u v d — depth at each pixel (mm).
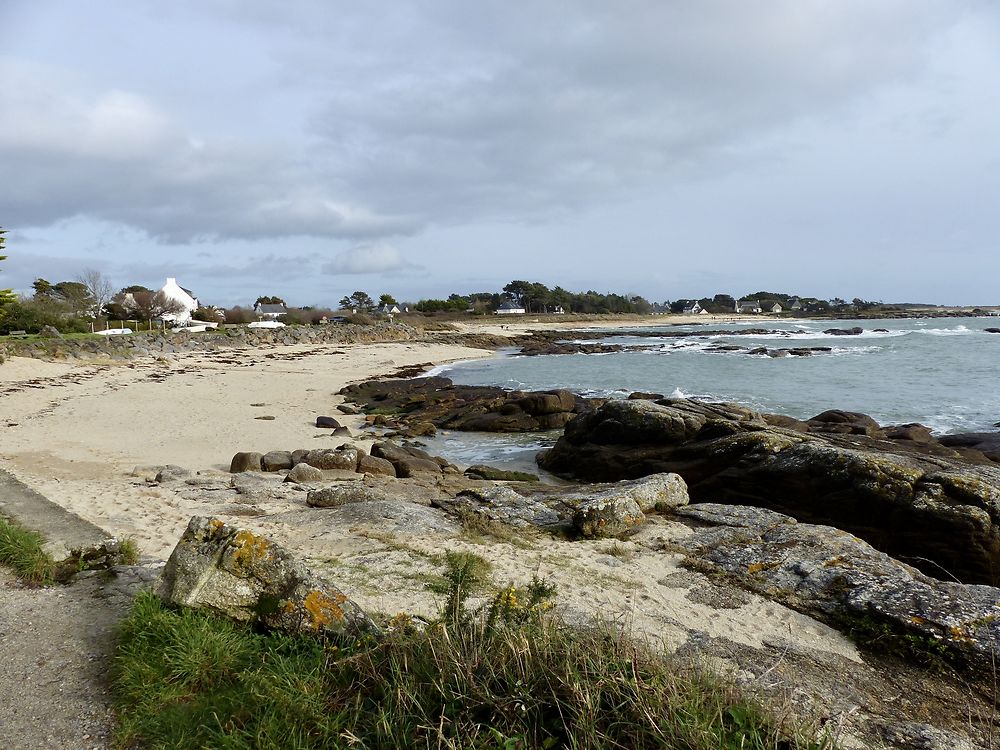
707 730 3191
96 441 18688
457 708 3467
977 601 6094
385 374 40625
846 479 11055
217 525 4953
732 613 6289
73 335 49312
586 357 53406
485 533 8758
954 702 4918
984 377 33156
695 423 14992
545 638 3850
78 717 3865
